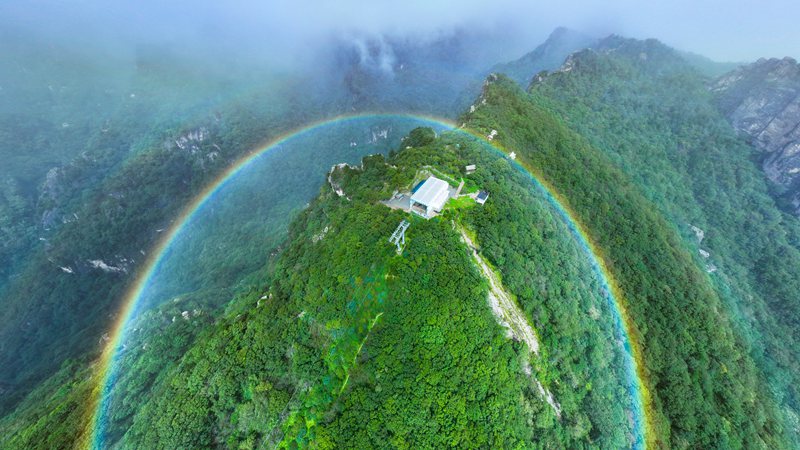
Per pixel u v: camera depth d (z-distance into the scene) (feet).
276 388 238.89
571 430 243.19
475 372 214.48
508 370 224.94
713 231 577.02
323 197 437.99
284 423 222.48
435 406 202.28
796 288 512.22
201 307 436.35
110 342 479.00
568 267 326.03
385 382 210.59
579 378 275.39
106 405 312.91
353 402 210.18
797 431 353.31
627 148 629.51
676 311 362.94
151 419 259.60
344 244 271.08
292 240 457.68
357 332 234.17
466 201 315.78
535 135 477.36
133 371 344.08
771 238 587.27
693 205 606.96
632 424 284.61
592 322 307.78
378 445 195.62
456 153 383.45
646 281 380.78
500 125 466.70
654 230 435.94
